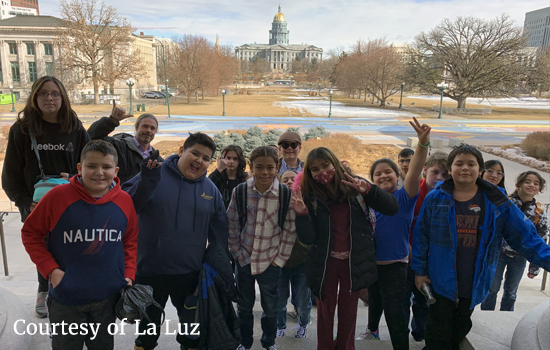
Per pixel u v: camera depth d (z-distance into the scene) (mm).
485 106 68250
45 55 69250
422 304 3824
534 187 4629
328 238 3143
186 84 67438
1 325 2916
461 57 55438
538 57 55500
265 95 95812
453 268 2961
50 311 2664
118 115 4246
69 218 2566
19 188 3299
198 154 3021
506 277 4750
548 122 43656
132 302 2682
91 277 2615
